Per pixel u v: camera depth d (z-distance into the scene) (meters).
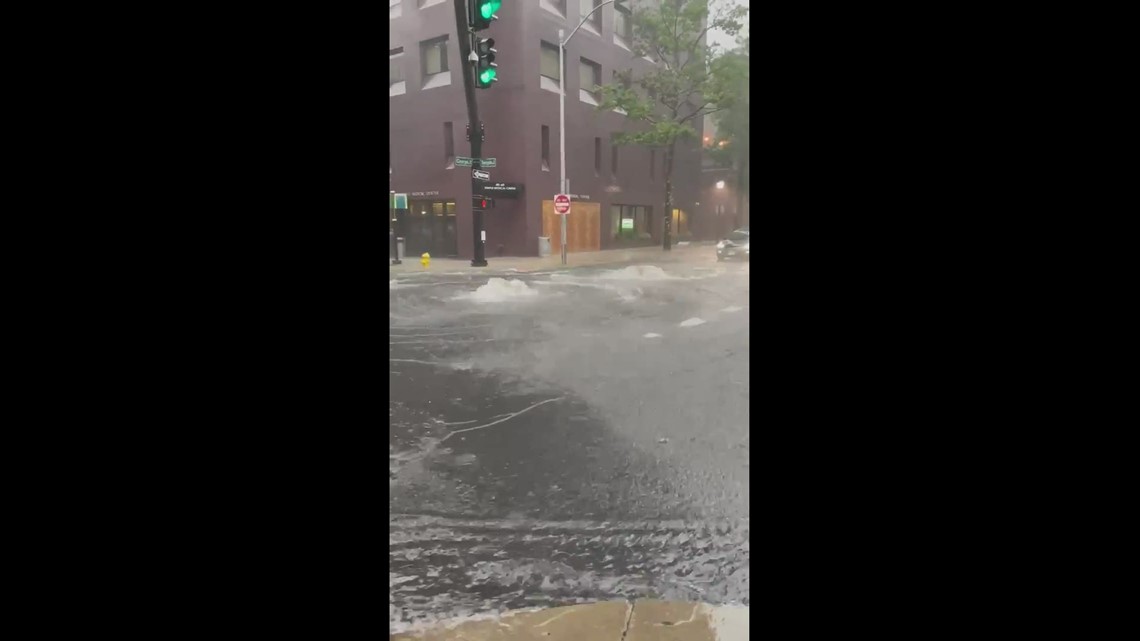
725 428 8.91
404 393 10.62
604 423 9.28
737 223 43.22
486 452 8.09
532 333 15.42
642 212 41.38
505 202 34.81
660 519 6.43
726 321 16.77
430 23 34.62
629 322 16.80
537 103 34.31
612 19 38.25
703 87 38.44
